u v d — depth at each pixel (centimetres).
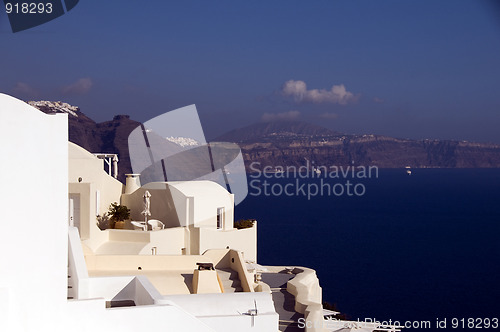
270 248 10469
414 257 9900
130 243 2852
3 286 1275
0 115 1260
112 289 1667
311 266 8781
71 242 1688
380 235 12531
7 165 1266
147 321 1417
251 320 1625
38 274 1296
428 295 6919
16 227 1277
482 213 16875
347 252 10212
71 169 2973
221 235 3078
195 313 1631
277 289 2695
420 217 16000
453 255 10131
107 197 3169
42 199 1291
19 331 1290
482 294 6981
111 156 3447
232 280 2500
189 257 2553
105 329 1377
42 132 1285
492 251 10588
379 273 8375
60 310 1322
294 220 15075
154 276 2375
